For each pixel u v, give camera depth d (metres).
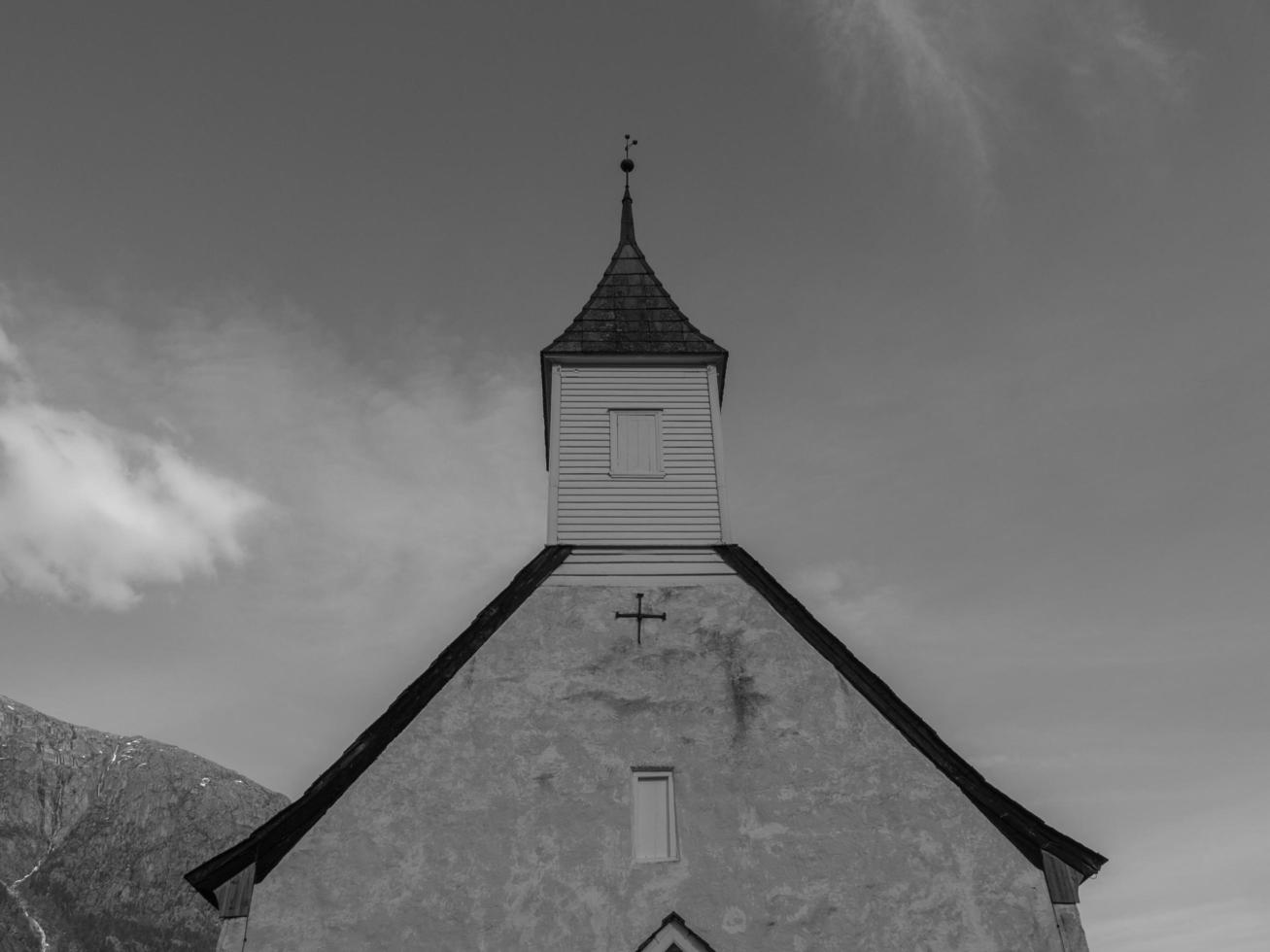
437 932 12.45
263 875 12.72
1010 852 13.23
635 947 12.48
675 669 14.77
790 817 13.50
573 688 14.50
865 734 14.20
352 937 12.34
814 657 14.93
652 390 18.42
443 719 14.07
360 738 13.80
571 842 13.17
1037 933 12.66
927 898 12.90
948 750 14.03
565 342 18.73
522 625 15.12
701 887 12.94
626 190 22.78
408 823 13.18
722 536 16.59
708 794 13.68
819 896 12.90
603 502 16.94
